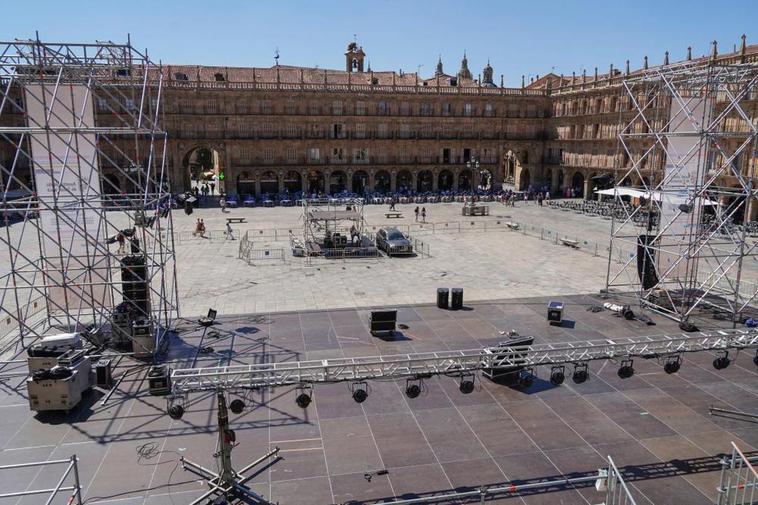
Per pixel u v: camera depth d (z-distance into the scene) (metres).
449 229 58.84
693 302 30.53
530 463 16.20
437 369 17.52
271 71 93.31
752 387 21.02
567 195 92.12
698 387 21.02
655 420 18.66
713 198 43.53
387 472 15.73
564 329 26.94
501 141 97.56
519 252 46.56
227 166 87.25
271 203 79.12
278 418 18.62
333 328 27.03
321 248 46.38
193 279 37.00
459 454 16.64
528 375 20.42
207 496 14.52
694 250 29.58
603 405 19.64
